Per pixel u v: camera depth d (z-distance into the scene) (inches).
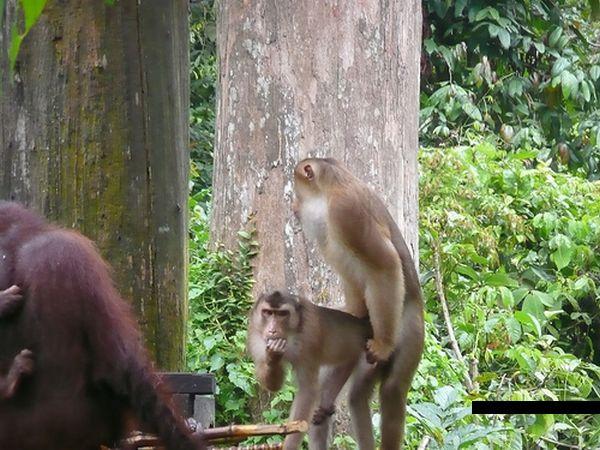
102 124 288.2
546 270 648.4
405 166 517.0
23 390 214.5
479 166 634.2
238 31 517.3
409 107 523.5
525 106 788.0
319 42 507.8
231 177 510.9
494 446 442.9
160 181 294.7
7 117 288.7
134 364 215.5
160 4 293.6
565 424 479.5
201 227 567.5
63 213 287.6
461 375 515.5
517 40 798.5
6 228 224.5
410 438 424.2
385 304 321.7
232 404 456.8
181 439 216.5
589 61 817.5
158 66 293.1
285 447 320.2
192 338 464.8
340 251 330.0
